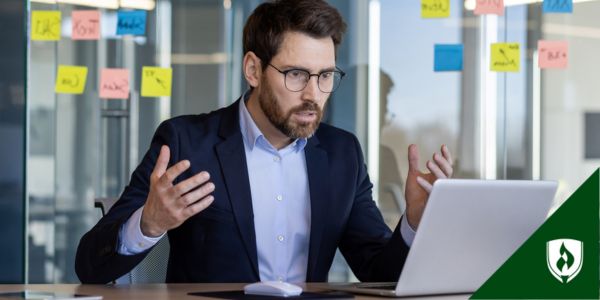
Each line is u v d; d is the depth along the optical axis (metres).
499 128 4.34
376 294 1.72
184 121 2.33
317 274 2.25
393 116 4.35
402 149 4.35
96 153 4.39
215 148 2.26
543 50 4.34
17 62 5.38
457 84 4.35
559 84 4.35
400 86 4.35
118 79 4.38
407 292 1.69
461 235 1.70
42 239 4.42
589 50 4.35
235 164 2.25
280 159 2.30
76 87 4.37
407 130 4.35
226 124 2.31
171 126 2.29
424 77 4.36
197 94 4.38
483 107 4.34
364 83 4.34
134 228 1.92
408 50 4.35
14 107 5.30
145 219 1.88
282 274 2.24
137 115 4.39
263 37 2.20
